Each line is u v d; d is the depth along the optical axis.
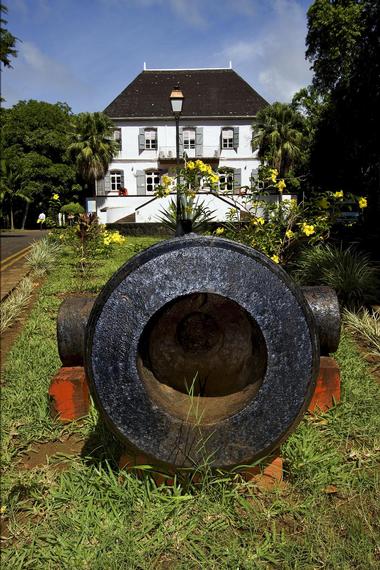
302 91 31.27
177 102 11.29
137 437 2.29
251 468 2.54
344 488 2.53
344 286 6.18
